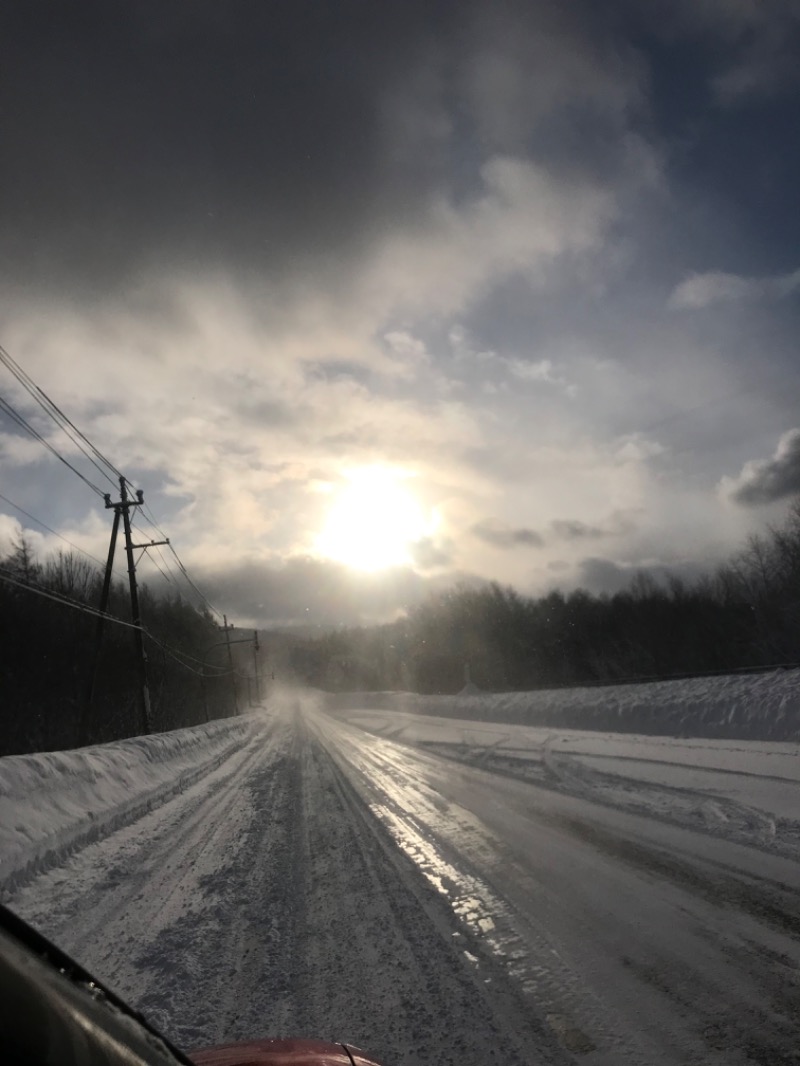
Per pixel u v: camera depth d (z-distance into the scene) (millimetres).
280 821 9781
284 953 4797
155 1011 3938
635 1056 3234
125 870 7164
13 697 40031
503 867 6543
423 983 4188
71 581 44625
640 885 5672
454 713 33188
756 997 3707
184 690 56188
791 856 6008
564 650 62125
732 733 13516
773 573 39500
